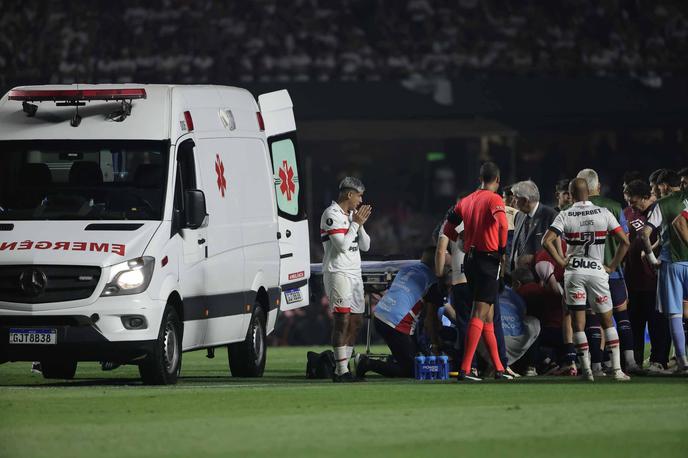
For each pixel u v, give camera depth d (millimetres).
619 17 119312
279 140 71562
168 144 56250
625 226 58719
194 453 34688
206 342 57844
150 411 43312
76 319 52531
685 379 55500
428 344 61281
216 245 58406
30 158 56406
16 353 52906
